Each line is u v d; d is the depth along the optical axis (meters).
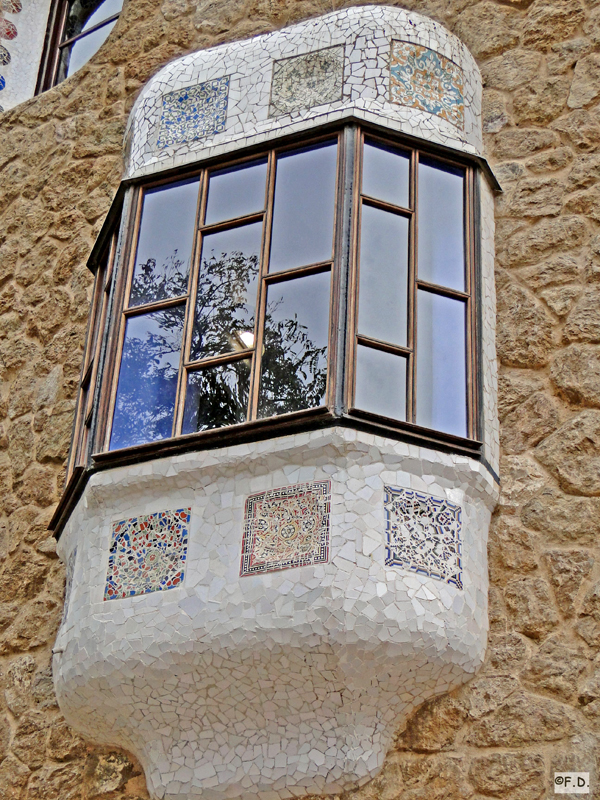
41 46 10.38
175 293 6.30
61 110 8.60
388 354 5.80
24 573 6.89
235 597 5.32
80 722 6.02
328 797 5.38
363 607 5.16
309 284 5.97
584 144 6.70
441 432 5.62
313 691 5.33
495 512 5.84
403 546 5.36
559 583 5.57
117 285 6.43
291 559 5.31
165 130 6.82
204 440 5.68
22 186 8.47
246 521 5.47
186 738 5.58
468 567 5.52
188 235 6.43
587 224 6.45
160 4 8.54
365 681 5.30
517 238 6.53
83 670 5.62
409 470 5.51
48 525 6.97
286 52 6.76
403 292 5.98
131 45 8.52
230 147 6.50
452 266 6.21
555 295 6.30
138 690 5.55
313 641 5.17
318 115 6.38
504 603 5.61
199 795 5.49
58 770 6.10
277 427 5.54
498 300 6.39
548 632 5.48
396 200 6.21
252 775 5.39
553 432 5.96
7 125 8.80
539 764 5.21
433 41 6.78
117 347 6.27
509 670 5.45
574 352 6.11
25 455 7.36
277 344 5.89
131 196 6.66
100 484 5.81
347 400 5.52
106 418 6.10
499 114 6.95
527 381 6.13
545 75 6.99
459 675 5.42
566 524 5.70
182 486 5.70
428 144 6.37
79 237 7.97
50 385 7.51
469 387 5.93
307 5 7.91
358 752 5.34
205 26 8.25
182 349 6.10
